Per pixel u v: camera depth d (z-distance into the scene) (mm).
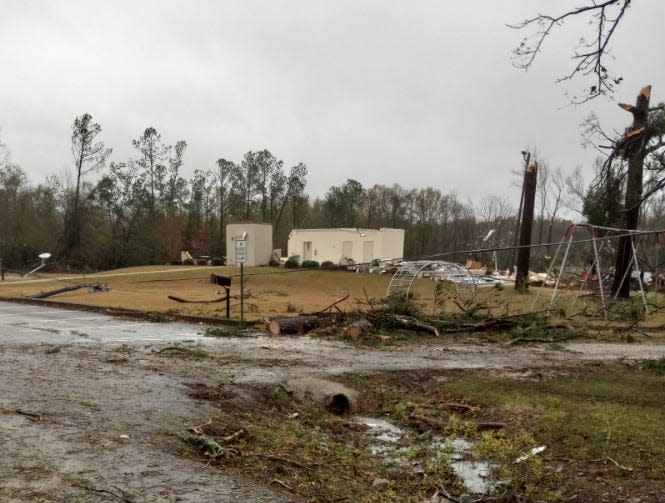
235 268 42469
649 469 5309
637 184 8469
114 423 5566
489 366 10531
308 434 6238
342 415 7633
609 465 5453
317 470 5102
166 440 5238
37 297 22922
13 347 10477
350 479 5023
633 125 8430
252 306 20391
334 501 4379
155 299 23141
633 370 10086
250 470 4824
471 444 6234
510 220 71750
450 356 11703
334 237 49469
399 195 77812
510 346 13258
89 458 4508
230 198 69000
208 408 6617
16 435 4883
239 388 7855
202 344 12164
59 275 42625
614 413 6973
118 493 3865
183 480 4266
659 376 9430
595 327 16125
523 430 6383
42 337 12281
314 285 33156
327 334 14406
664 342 14062
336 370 9836
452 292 21344
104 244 54188
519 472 5242
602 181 9133
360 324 14484
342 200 73438
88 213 54156
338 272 38062
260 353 11281
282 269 41688
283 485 4523
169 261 55562
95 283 30250
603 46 6285
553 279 31594
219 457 5008
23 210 52625
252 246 45219
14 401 6031
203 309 19766
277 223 72750
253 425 6316
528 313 16125
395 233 48625
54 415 5613
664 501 4625
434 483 5004
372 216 78125
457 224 75500
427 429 6906
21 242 51438
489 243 69062
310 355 11328
